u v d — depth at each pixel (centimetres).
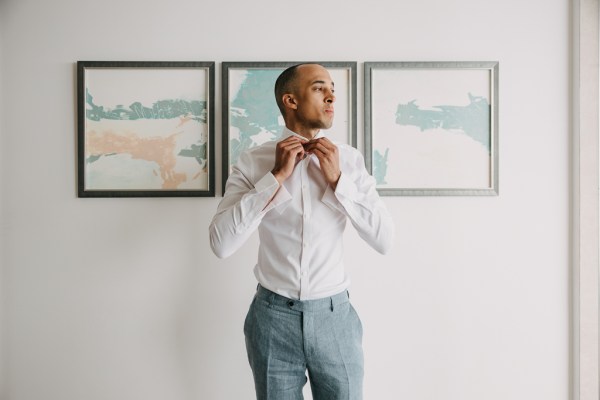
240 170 117
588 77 148
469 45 151
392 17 150
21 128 148
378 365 151
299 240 110
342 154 119
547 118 152
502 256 152
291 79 112
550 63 152
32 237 149
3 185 148
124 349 150
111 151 147
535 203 152
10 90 148
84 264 149
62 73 148
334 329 109
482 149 150
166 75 147
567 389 152
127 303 150
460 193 149
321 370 108
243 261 150
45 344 149
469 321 152
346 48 149
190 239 149
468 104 150
